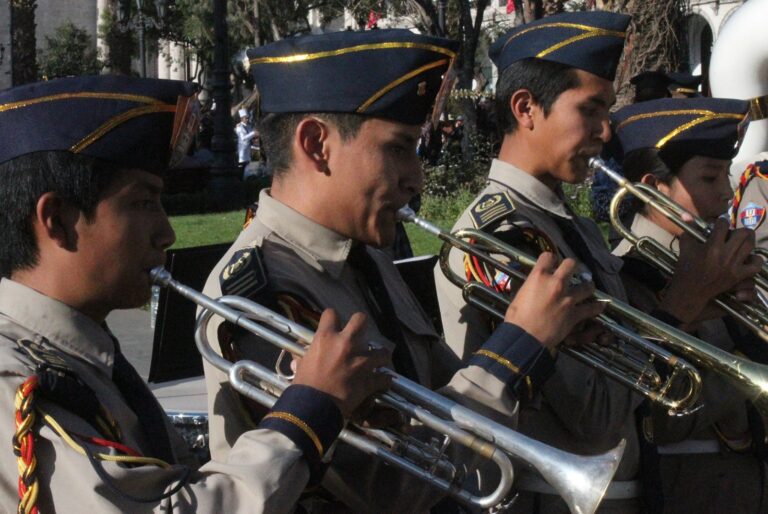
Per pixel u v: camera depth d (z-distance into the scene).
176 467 1.87
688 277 2.94
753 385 2.56
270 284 2.24
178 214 16.36
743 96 4.81
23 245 1.96
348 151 2.32
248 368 2.14
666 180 3.45
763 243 4.08
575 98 2.97
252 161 25.42
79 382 1.87
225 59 17.03
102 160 1.95
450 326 2.88
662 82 5.07
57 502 1.79
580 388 2.76
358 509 2.23
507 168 3.05
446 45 2.35
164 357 3.33
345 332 2.02
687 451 3.31
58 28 36.75
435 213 13.63
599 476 2.08
